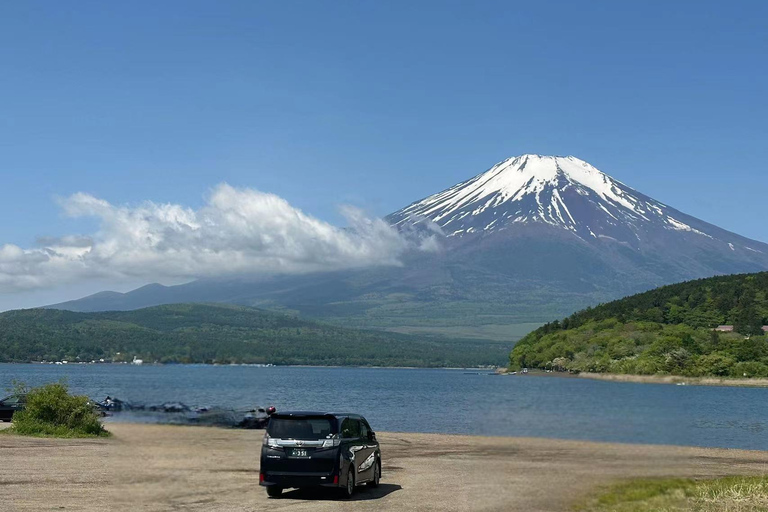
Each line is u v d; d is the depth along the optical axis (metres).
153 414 55.28
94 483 28.36
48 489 26.72
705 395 146.88
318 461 25.77
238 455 39.38
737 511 24.95
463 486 30.17
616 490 28.88
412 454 43.28
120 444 42.94
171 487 28.12
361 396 136.88
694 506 25.73
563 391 93.12
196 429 52.22
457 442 50.16
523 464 37.94
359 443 27.94
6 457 35.69
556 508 25.23
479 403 101.12
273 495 26.98
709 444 62.00
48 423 48.12
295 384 171.88
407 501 26.30
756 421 86.88
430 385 198.38
